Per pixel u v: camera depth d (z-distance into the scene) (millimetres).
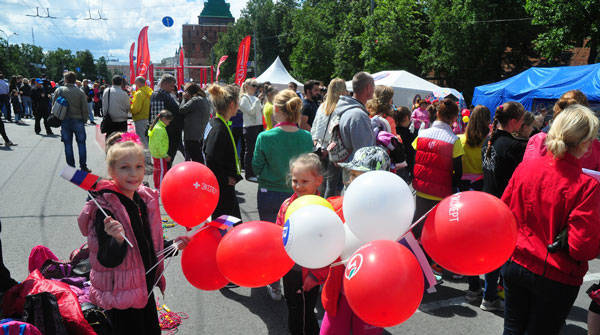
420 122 9477
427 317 3238
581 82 10336
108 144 2945
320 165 2443
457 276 3916
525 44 23562
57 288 2141
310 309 2521
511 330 2219
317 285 2400
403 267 1545
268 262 1881
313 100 6070
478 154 3814
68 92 7250
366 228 1764
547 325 2064
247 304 3375
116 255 1887
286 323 3098
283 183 3240
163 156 5512
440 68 24391
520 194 2098
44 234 4582
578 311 3381
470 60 23344
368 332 2100
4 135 10023
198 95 6078
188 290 3592
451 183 3473
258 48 55094
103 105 7434
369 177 1827
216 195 2275
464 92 23875
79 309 2055
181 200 2160
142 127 7465
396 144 3707
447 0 23531
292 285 2486
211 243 2158
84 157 7641
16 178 7105
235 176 3590
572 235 1851
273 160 3201
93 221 1969
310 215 1771
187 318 3139
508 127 3170
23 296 2109
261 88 9234
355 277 1587
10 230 4668
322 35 35281
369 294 1528
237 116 7977
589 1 15164
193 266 2135
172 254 2252
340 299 2117
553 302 2021
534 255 2029
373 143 3645
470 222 1573
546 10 16438
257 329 3006
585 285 3840
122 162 1985
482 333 3010
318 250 1739
